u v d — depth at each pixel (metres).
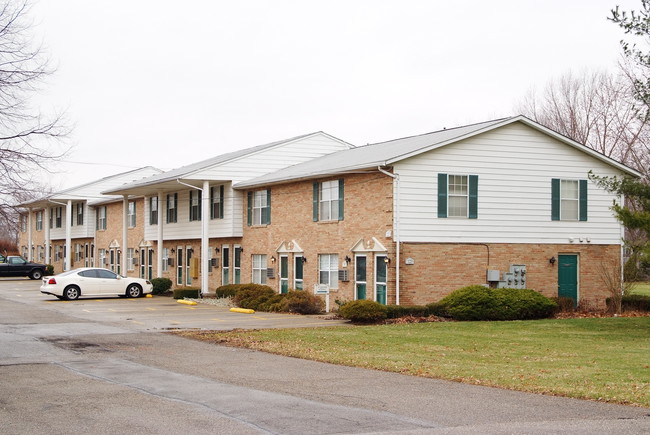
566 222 29.17
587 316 26.88
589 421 9.63
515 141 28.45
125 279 37.69
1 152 16.64
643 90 22.75
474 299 24.83
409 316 25.00
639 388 12.11
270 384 12.66
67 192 57.09
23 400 11.20
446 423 9.52
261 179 35.09
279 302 29.42
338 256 29.97
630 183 22.38
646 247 22.44
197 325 23.58
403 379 13.31
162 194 42.41
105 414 10.16
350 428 9.24
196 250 42.16
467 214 27.61
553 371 14.08
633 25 21.27
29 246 61.50
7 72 16.73
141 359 15.91
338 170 28.39
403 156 26.30
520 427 9.25
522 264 28.31
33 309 30.05
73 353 16.86
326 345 18.30
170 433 9.05
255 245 36.22
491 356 16.41
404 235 26.64
